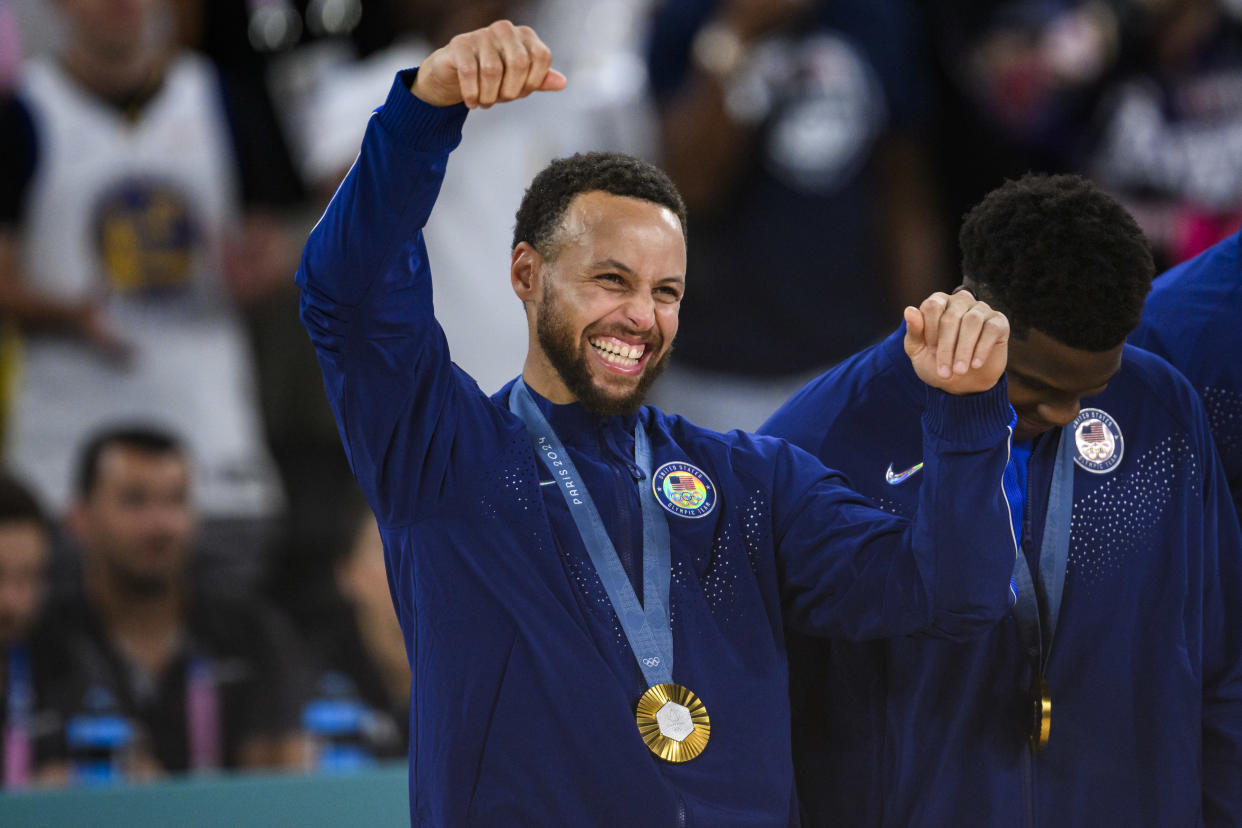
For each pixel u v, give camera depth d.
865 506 10.05
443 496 9.54
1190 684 10.75
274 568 21.16
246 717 19.86
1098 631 10.70
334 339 9.24
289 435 22.27
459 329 22.02
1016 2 25.78
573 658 9.30
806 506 10.13
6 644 19.09
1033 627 10.66
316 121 22.53
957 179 24.06
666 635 9.61
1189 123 25.03
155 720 19.42
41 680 19.12
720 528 10.04
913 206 23.52
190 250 21.41
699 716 9.42
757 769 9.52
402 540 9.75
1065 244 9.86
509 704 9.27
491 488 9.60
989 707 10.63
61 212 20.75
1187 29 25.06
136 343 21.00
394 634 21.00
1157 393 11.01
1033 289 9.84
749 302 22.67
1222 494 11.15
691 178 22.61
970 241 10.38
